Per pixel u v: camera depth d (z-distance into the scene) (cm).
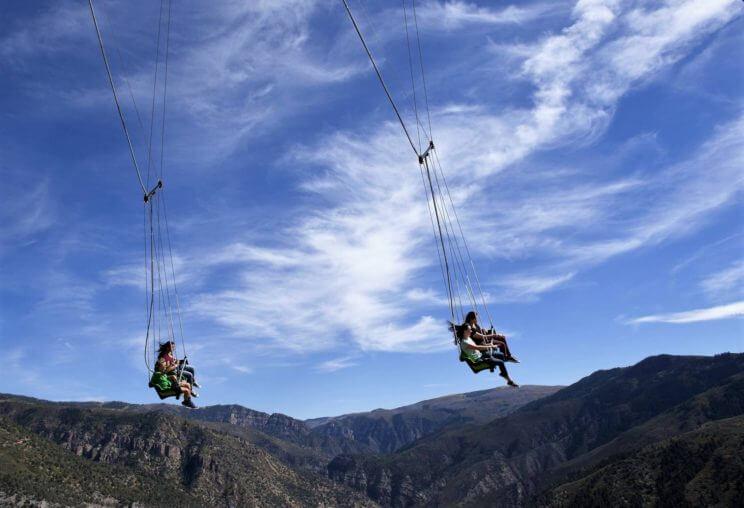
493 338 2645
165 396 2842
